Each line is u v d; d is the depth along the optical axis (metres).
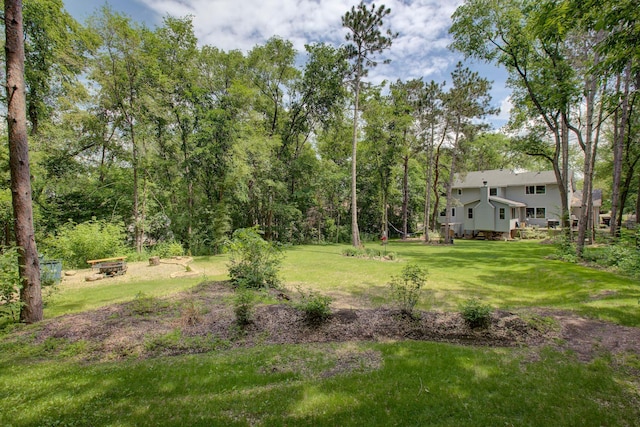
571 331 4.55
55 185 14.07
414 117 22.33
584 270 8.98
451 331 4.68
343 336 4.54
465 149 21.61
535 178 25.95
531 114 15.60
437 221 30.70
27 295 5.10
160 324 4.82
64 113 13.43
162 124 15.09
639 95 11.25
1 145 10.77
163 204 17.94
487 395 2.91
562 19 4.61
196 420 2.58
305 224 22.78
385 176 23.55
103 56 12.95
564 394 2.91
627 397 2.86
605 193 31.22
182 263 12.12
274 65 19.31
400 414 2.64
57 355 3.97
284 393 2.99
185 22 15.03
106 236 12.17
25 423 2.54
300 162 20.98
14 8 4.95
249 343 4.34
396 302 6.42
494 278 9.48
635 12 3.83
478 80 19.20
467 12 13.61
